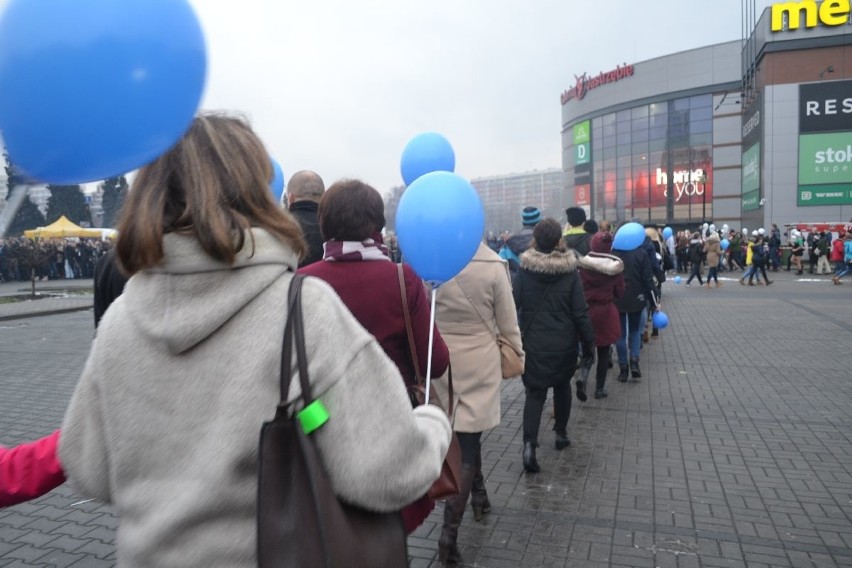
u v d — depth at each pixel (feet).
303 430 3.31
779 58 105.81
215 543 3.31
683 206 163.32
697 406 20.42
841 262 67.82
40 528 12.49
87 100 2.80
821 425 18.22
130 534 3.42
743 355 28.76
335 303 3.68
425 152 13.61
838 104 103.40
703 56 156.56
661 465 15.30
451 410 8.96
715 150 156.97
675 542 11.51
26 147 2.83
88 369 3.68
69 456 3.69
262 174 3.74
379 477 3.51
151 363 3.43
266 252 3.50
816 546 11.30
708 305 49.42
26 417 20.25
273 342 3.41
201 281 3.35
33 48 2.68
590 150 187.52
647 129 168.55
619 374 24.98
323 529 3.19
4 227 2.84
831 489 13.73
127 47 2.81
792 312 43.83
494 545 11.51
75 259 96.12
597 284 20.33
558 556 11.09
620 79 173.88
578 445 16.83
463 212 8.30
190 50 3.09
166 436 3.40
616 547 11.36
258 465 3.22
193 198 3.38
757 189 114.11
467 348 11.46
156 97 3.00
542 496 13.60
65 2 2.72
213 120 3.78
